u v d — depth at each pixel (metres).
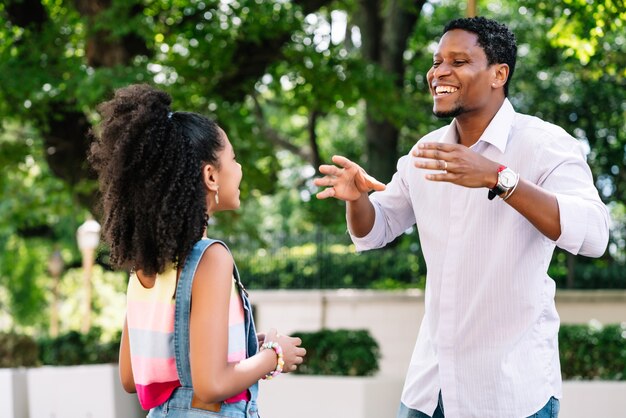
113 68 10.81
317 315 15.69
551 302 3.67
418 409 3.77
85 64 12.10
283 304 16.03
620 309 14.86
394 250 16.42
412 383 3.79
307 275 16.50
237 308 3.06
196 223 2.96
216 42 12.02
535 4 10.85
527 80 16.64
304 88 13.38
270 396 9.45
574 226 3.25
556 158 3.51
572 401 8.69
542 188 3.43
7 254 23.75
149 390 3.05
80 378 11.11
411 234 16.47
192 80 11.91
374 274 16.34
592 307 14.87
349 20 17.98
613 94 16.05
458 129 3.74
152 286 3.03
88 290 18.03
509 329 3.61
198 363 2.89
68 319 26.00
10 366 11.80
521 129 3.62
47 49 11.55
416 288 15.45
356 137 21.48
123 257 3.01
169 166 2.95
